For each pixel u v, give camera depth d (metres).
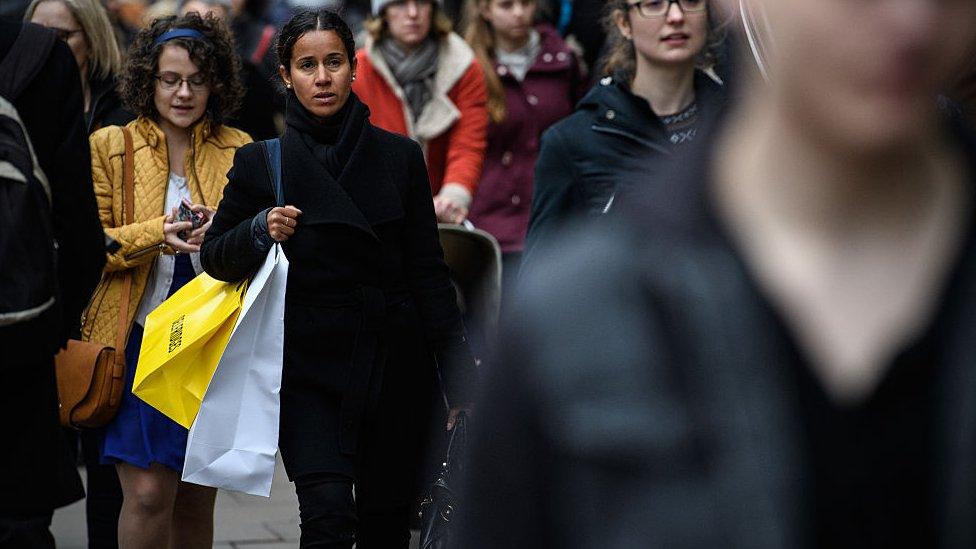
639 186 1.58
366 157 7.05
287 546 9.64
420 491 7.08
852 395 1.51
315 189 6.91
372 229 6.96
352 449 6.82
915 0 1.39
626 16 7.95
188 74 7.98
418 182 7.21
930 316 1.53
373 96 11.73
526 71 12.30
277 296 6.75
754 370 1.49
